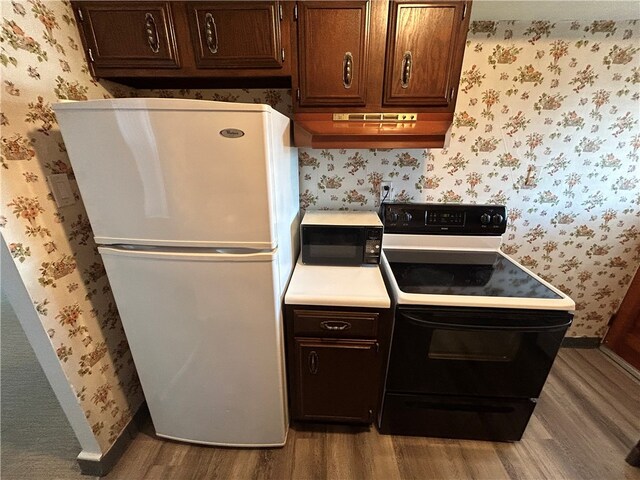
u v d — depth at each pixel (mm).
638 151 1522
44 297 970
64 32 1051
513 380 1213
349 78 1176
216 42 1129
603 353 1932
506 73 1438
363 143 1270
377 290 1208
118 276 1059
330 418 1384
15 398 1607
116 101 831
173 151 880
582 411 1530
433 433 1385
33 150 931
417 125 1218
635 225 1665
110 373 1262
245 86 1485
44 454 1304
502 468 1268
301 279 1308
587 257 1751
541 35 1374
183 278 1034
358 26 1107
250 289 1038
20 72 888
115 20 1099
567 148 1542
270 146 899
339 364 1251
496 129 1532
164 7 1083
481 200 1672
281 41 1134
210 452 1340
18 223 887
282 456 1318
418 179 1652
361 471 1259
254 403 1238
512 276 1322
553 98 1464
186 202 939
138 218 973
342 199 1723
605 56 1386
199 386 1224
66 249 1047
